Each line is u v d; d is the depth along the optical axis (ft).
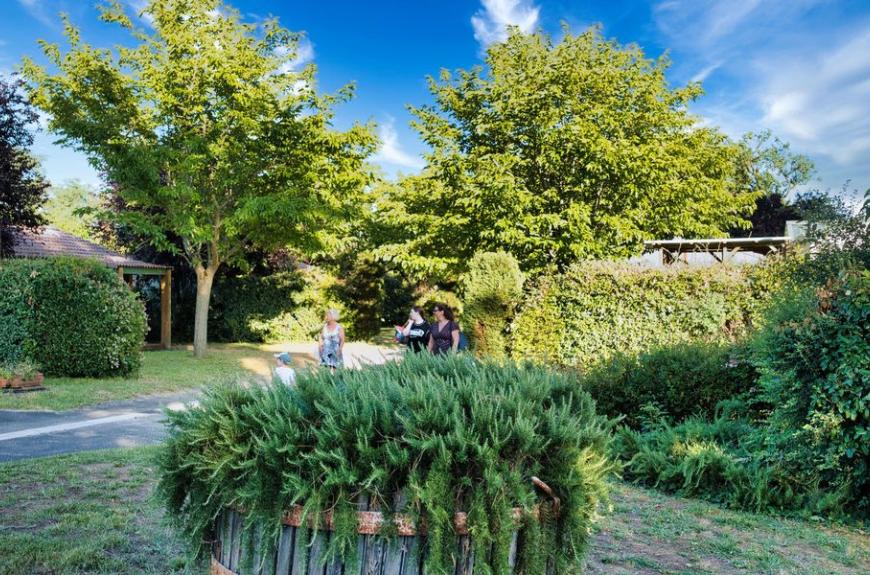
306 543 6.61
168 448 7.83
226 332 75.87
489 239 50.85
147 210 60.08
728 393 23.57
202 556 7.91
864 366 15.84
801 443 17.25
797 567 12.67
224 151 48.03
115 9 48.14
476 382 8.05
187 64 48.42
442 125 56.80
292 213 48.32
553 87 49.93
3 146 49.88
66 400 31.60
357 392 7.48
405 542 6.59
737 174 115.14
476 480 6.75
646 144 52.01
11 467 18.45
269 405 7.09
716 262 38.91
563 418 7.53
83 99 47.16
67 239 65.51
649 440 21.26
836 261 25.43
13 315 38.11
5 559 11.43
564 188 51.78
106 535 12.79
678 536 14.44
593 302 37.88
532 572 6.81
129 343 40.86
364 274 79.20
